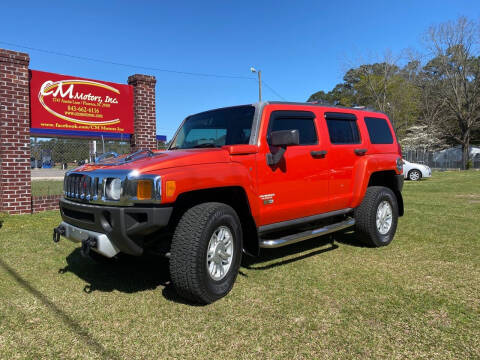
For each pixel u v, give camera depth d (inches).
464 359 94.3
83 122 353.1
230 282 137.9
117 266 175.5
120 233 123.6
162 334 108.7
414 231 239.6
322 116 183.8
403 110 1364.4
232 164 141.4
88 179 134.5
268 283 148.1
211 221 127.5
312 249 200.4
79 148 361.4
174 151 153.9
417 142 1550.2
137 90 385.4
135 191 123.0
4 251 195.5
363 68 1355.8
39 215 300.5
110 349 100.8
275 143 144.3
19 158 304.5
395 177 222.1
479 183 620.7
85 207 132.9
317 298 132.7
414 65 1455.5
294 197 165.2
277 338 105.8
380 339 104.4
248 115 161.2
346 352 98.3
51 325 114.2
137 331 110.4
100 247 127.0
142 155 149.9
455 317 116.8
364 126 207.8
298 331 109.6
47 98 329.1
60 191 348.8
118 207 124.3
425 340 103.6
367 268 165.6
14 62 299.4
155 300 133.6
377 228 199.6
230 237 138.7
